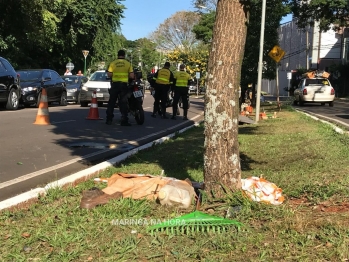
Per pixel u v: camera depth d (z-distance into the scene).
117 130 12.71
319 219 4.36
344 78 47.03
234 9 4.68
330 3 29.61
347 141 9.80
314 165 7.38
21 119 13.85
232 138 4.84
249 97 27.95
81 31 39.50
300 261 3.46
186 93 16.83
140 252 3.72
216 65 4.78
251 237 3.97
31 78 19.94
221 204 4.73
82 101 21.27
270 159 8.19
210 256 3.61
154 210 4.78
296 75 50.94
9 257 3.65
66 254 3.65
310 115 18.78
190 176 6.59
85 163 7.97
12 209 4.89
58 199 5.33
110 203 4.88
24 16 29.58
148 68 81.44
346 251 3.61
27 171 7.09
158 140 10.65
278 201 4.98
